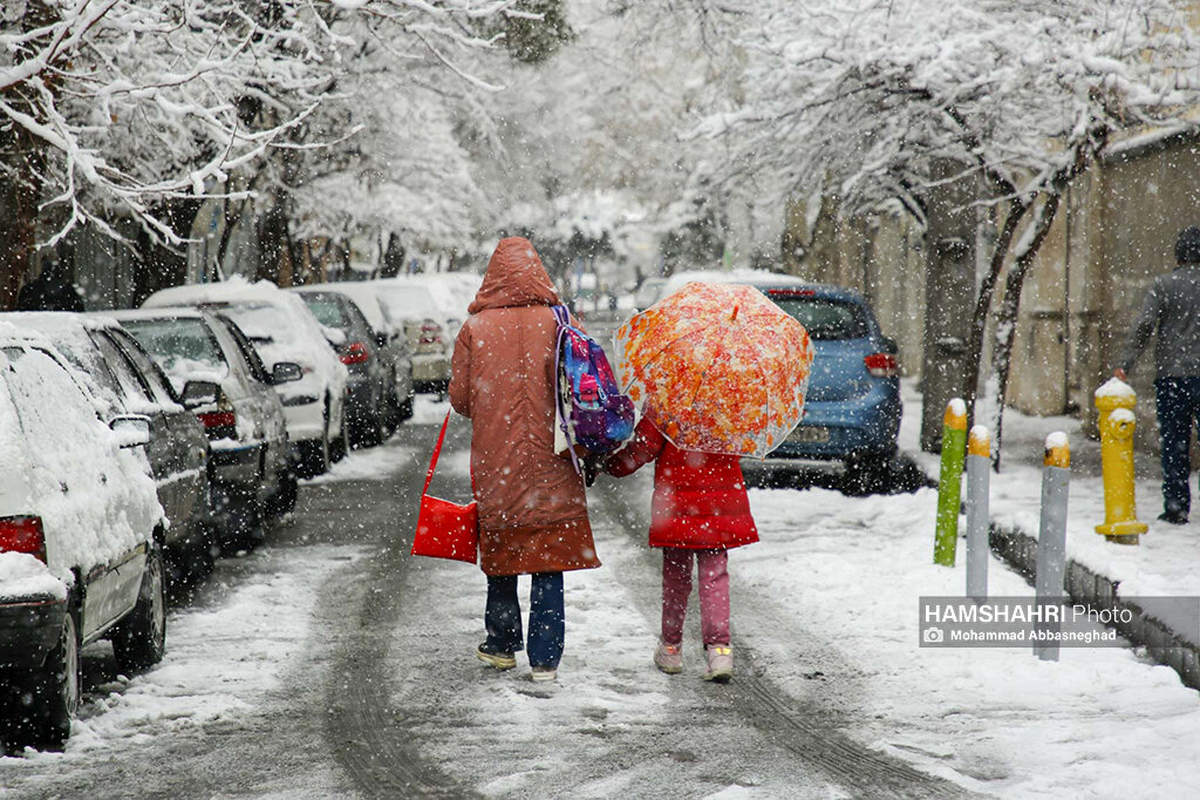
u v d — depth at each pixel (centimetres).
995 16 3800
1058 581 1992
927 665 1988
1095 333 5066
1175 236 4288
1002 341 3900
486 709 1791
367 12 3512
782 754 1584
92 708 1808
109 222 4762
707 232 12812
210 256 6938
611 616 2345
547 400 1911
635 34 5734
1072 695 1823
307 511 3647
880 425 3806
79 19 2666
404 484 4184
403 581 2692
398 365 5978
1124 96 3484
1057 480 1989
